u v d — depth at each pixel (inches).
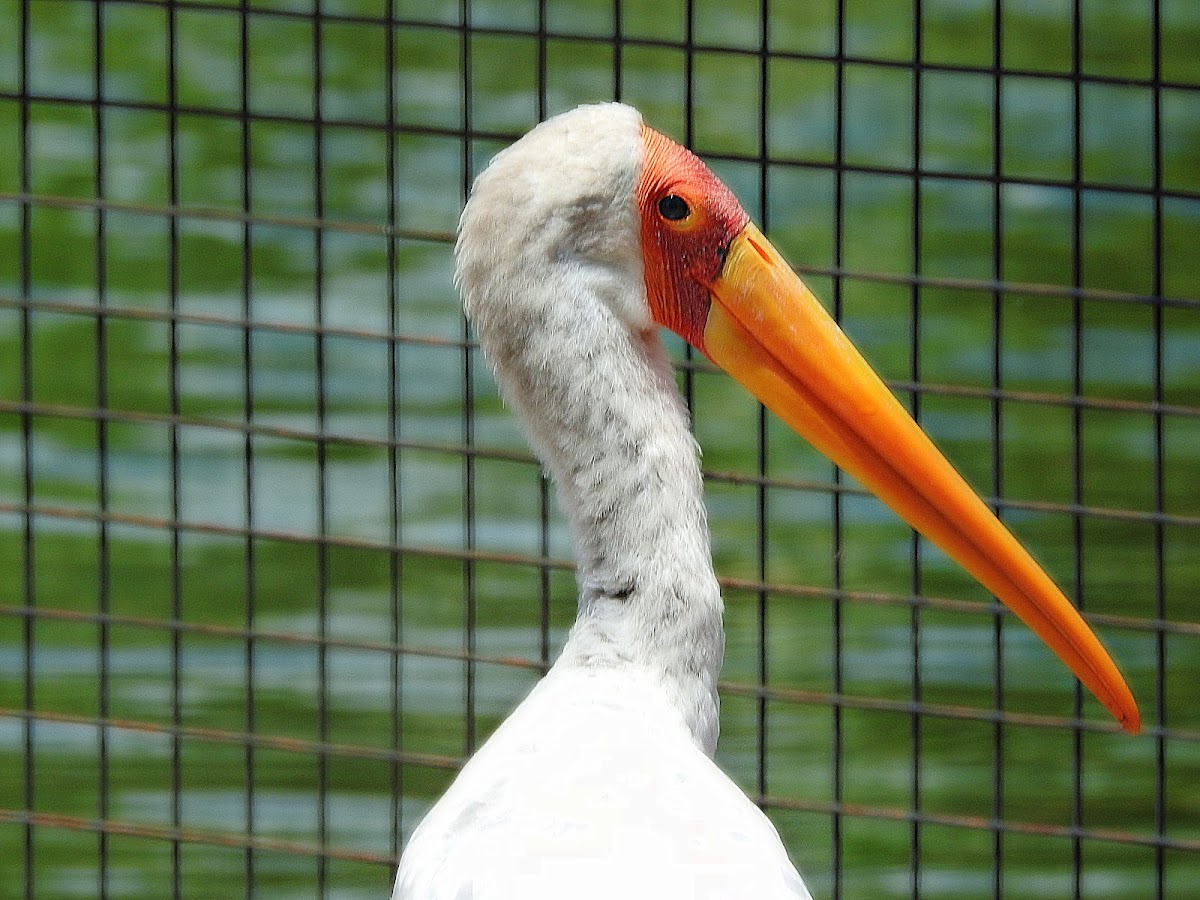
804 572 583.5
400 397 669.3
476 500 614.5
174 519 364.2
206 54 981.2
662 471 272.7
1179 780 500.7
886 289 773.3
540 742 253.4
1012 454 662.5
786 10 1031.0
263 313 730.2
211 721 506.3
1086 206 860.0
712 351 281.0
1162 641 353.4
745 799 253.0
